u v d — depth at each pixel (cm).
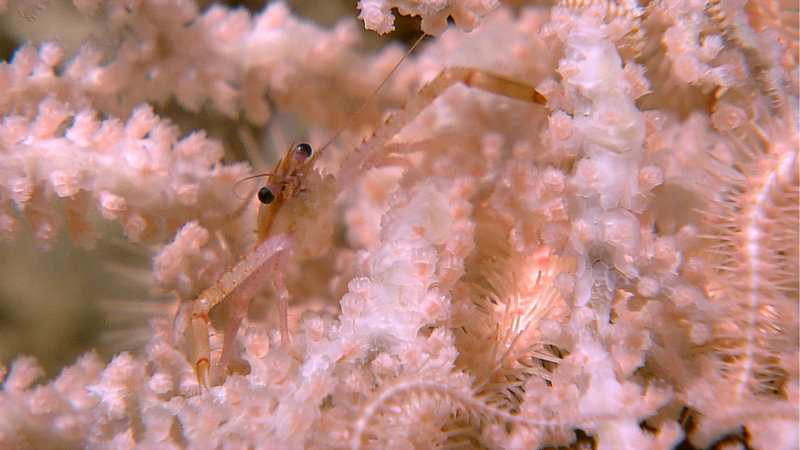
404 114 20
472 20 20
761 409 18
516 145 20
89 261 22
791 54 20
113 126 20
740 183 19
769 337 18
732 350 19
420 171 21
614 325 19
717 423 18
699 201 19
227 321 21
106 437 19
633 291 19
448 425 19
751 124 19
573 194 19
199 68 21
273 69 21
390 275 19
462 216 19
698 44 19
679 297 19
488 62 21
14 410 19
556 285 19
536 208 19
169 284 20
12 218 20
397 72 21
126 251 22
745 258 18
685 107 20
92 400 19
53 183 19
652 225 19
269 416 18
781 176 18
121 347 22
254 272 21
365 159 21
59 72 21
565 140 19
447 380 18
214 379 20
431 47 22
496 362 19
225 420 19
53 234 20
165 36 20
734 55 19
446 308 19
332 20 22
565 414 18
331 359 19
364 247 21
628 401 18
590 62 19
